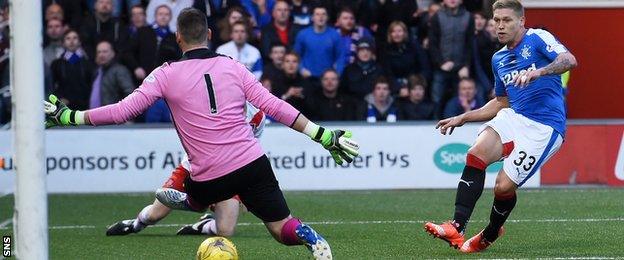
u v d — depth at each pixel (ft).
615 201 97.81
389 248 69.15
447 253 66.49
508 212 65.51
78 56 115.24
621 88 143.54
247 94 54.24
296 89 113.09
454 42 118.93
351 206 96.37
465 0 125.70
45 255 49.98
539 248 68.33
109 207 97.30
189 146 54.24
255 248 70.03
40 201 49.73
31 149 49.49
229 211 72.28
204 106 53.72
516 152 64.34
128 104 53.52
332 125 110.22
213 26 119.14
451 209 93.35
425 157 111.45
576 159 111.75
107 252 69.05
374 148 110.83
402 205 96.73
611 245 69.62
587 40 143.33
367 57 115.96
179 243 72.90
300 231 54.29
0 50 112.47
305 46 116.67
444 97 118.83
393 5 122.72
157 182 109.50
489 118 67.87
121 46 115.44
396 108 115.85
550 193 105.29
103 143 108.78
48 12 117.39
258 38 119.03
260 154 54.34
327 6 122.62
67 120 53.16
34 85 49.42
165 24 116.06
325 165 110.22
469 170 65.16
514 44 64.95
